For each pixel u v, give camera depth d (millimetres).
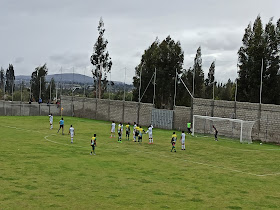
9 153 26656
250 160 28984
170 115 53812
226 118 42656
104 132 45125
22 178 19031
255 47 60469
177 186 19078
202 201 16422
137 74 82000
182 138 33312
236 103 44969
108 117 64062
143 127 56156
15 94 89688
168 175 21797
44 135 39156
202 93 80625
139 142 37219
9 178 18875
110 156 27672
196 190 18422
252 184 20438
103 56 86250
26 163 23109
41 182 18391
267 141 41406
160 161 26688
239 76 61906
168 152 31359
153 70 76500
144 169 23266
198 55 79188
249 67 60312
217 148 35188
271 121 41062
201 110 49344
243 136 41938
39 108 69562
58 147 30859
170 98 76375
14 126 47781
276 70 58281
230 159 29109
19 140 34344
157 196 16875
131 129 51094
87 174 20812
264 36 62062
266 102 58062
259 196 17812
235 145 38000
